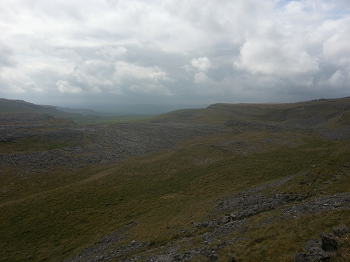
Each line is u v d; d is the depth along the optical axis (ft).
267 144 361.92
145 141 428.97
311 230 70.49
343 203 89.81
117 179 232.32
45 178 241.35
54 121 654.94
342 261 50.31
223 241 81.87
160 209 160.86
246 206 122.62
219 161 276.00
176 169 259.19
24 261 111.34
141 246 99.35
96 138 410.72
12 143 322.55
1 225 146.30
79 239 131.23
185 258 73.56
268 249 65.87
